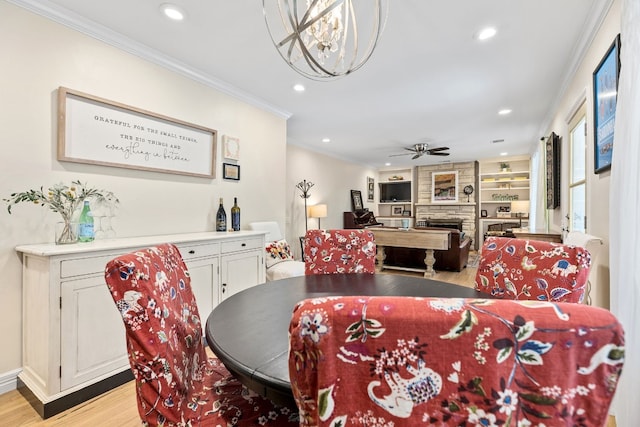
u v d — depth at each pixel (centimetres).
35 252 158
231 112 320
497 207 804
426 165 870
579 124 280
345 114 407
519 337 38
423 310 41
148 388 81
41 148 189
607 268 191
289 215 562
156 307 84
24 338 178
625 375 132
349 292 135
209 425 85
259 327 97
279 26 216
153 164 248
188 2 190
